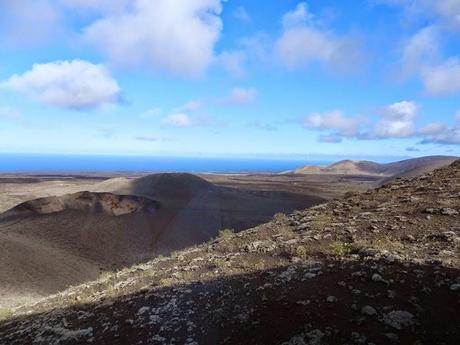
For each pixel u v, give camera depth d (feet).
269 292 26.03
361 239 31.86
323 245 32.45
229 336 22.89
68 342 27.78
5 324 36.63
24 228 141.38
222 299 27.07
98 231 139.13
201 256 38.68
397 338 19.44
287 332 21.67
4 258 102.78
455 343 18.40
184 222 147.54
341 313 22.04
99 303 33.50
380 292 23.18
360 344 19.60
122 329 27.22
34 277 95.55
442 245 28.40
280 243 35.12
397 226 33.47
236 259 34.09
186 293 29.55
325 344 20.02
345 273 26.22
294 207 217.97
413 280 23.71
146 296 31.24
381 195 45.09
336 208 43.60
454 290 21.94
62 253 119.65
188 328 24.93
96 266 114.21
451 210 34.47
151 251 125.80
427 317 20.47
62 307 36.22
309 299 24.00
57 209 157.58
